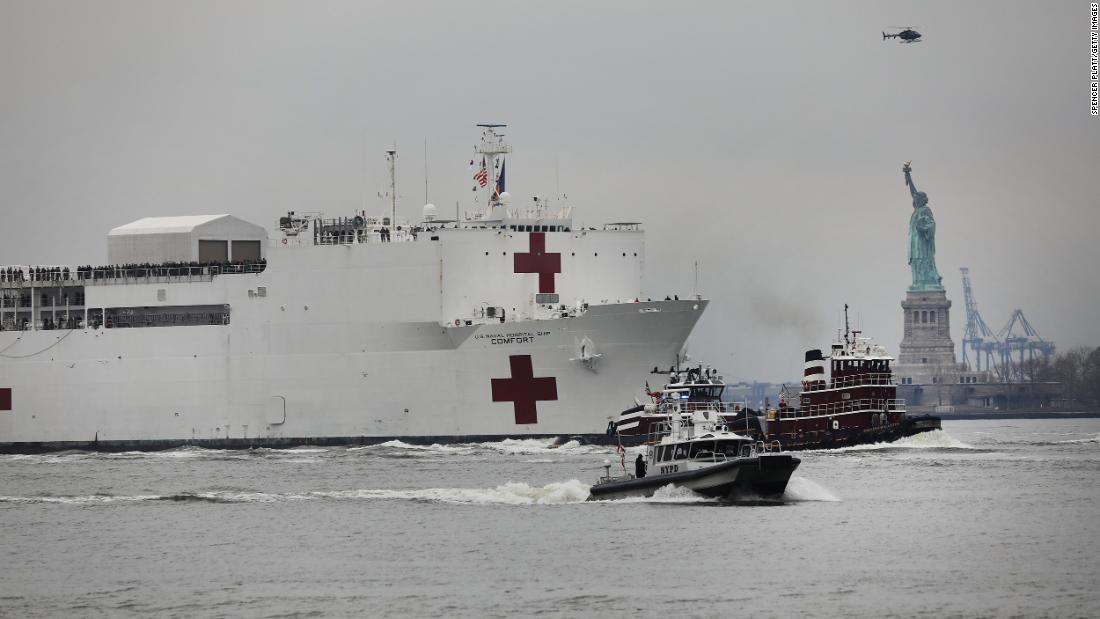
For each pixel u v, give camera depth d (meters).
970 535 106.56
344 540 108.69
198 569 99.88
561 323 164.38
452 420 170.25
